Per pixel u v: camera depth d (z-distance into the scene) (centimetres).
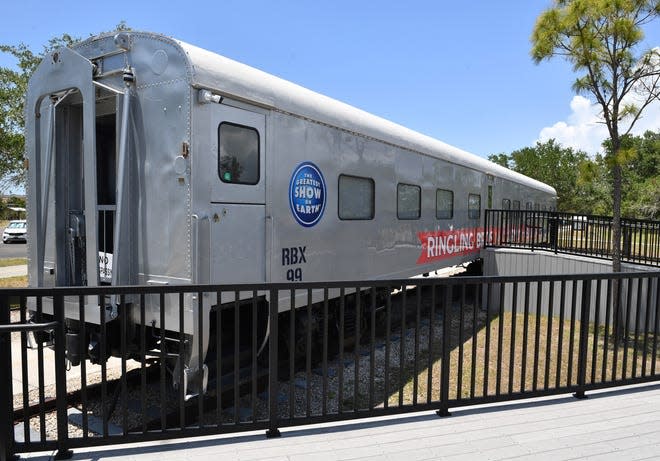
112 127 490
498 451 284
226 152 418
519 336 773
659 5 725
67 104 454
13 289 263
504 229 1214
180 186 389
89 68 399
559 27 748
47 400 439
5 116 1118
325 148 552
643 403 370
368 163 641
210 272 397
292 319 310
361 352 658
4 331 250
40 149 454
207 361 462
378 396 501
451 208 934
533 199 1614
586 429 318
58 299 269
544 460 274
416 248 791
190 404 426
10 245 2528
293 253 502
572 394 391
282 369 559
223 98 413
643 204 3108
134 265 412
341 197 586
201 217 391
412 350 680
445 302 342
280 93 481
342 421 323
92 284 391
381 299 733
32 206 461
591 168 848
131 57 416
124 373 279
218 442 289
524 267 988
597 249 930
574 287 376
